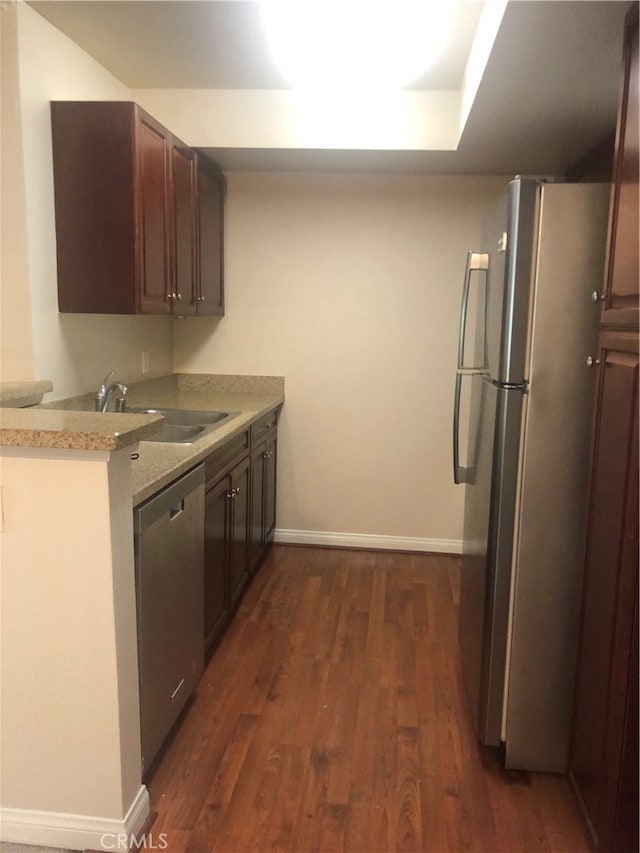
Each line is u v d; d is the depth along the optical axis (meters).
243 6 2.20
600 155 2.86
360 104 3.04
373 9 2.17
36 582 1.55
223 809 1.81
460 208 3.55
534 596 1.92
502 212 1.88
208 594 2.46
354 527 3.90
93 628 1.55
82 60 2.58
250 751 2.05
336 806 1.83
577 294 1.79
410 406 3.75
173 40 2.47
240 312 3.77
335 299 3.70
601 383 1.66
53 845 1.66
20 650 1.58
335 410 3.80
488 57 1.94
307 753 2.05
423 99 3.00
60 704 1.60
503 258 1.86
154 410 3.13
